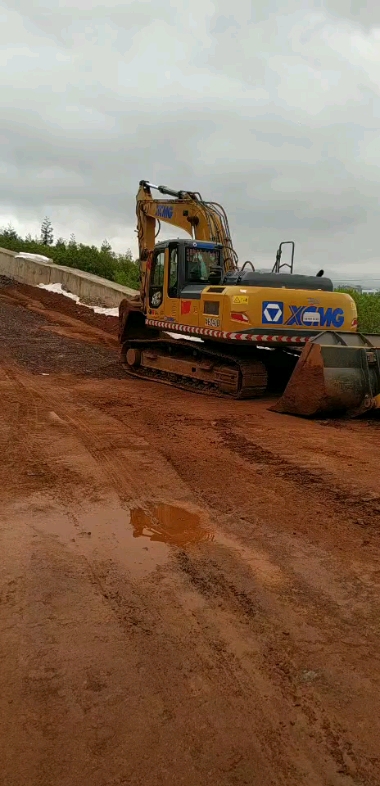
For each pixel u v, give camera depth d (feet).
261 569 13.32
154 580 12.75
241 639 10.63
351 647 10.44
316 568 13.39
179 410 31.40
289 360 40.19
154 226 47.01
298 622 11.21
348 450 23.34
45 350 52.39
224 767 7.73
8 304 78.69
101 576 12.87
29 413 28.94
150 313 42.60
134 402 33.40
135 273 96.12
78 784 7.41
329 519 16.22
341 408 29.81
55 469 20.17
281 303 34.83
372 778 7.62
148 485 18.83
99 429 26.20
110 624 11.01
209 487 18.75
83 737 8.18
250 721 8.59
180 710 8.77
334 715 8.75
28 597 11.87
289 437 25.46
